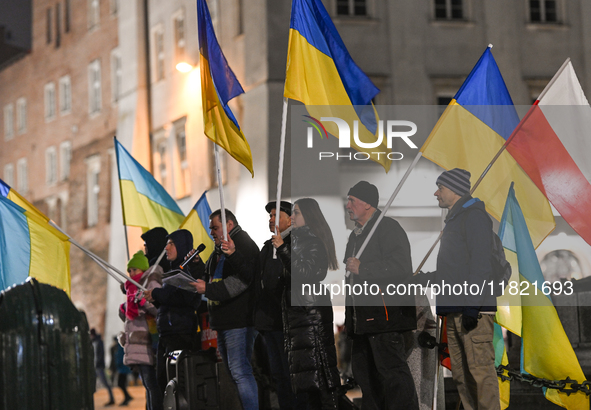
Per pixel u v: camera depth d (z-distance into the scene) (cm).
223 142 2005
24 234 2197
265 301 1898
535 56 7012
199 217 2672
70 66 9700
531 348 1988
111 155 8869
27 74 10662
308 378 1727
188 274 1980
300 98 1958
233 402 2123
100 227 8975
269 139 6188
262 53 6362
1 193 2338
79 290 9181
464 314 1595
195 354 2103
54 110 10075
